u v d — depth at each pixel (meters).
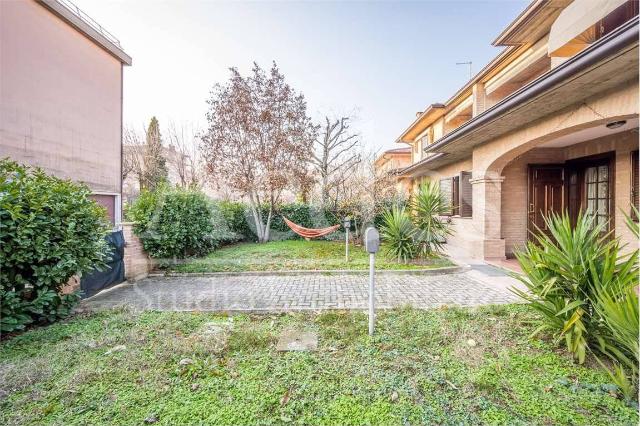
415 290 4.61
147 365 2.42
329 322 3.35
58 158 6.62
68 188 3.73
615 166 5.50
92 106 7.61
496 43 7.18
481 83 9.20
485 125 5.29
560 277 2.65
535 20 6.34
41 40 6.20
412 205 6.96
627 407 1.87
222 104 9.40
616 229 5.43
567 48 5.07
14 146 5.70
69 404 1.96
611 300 2.10
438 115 11.97
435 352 2.62
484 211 6.67
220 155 8.95
